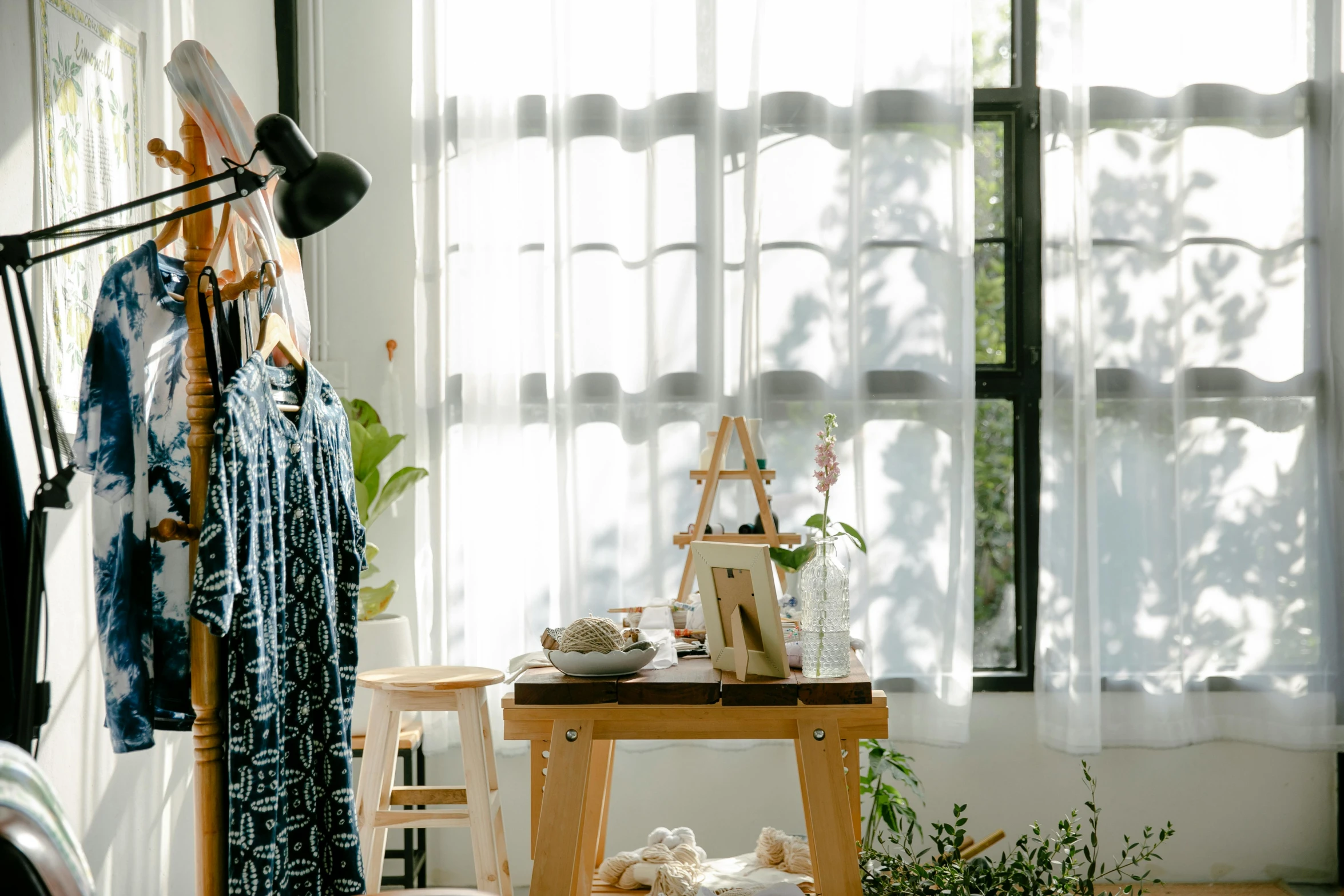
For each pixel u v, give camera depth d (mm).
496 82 3746
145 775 2713
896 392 3783
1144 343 3777
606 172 3768
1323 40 3766
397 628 3381
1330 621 3736
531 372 3752
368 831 2830
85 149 2389
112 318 1873
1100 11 3799
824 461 2373
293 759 2018
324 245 3879
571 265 3746
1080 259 3715
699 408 3785
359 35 3914
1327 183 3771
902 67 3801
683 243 3775
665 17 3775
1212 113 3791
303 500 2057
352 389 3893
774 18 3795
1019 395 3977
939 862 2838
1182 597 3756
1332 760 3836
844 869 2170
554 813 2203
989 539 4004
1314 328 3781
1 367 2025
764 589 2215
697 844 3805
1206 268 3801
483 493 3709
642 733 2299
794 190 3799
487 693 3689
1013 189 3996
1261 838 3832
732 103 3787
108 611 1874
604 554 3740
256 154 1875
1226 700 3809
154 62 2799
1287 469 3777
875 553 3768
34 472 2141
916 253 3787
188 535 1865
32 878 1184
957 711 3684
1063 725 3709
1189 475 3781
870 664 3734
